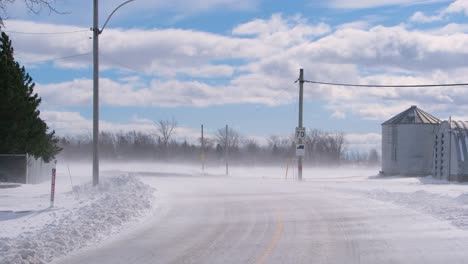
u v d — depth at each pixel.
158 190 26.12
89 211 15.98
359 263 10.13
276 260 10.41
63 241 11.67
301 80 40.75
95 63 24.64
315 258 10.59
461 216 16.12
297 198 22.69
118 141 105.94
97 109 24.91
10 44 32.97
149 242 12.41
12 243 11.19
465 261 10.26
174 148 106.56
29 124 32.75
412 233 13.55
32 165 32.81
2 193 24.25
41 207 18.33
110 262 10.34
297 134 40.25
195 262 10.29
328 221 15.78
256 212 17.95
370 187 29.92
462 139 40.22
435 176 43.06
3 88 31.81
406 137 47.81
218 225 15.06
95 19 24.36
